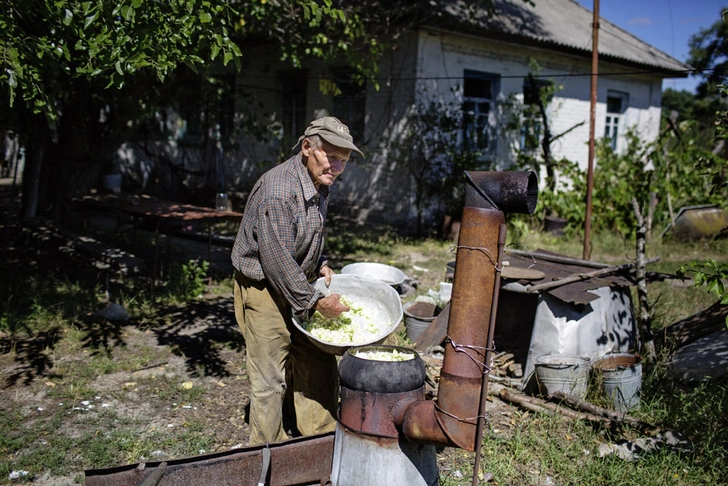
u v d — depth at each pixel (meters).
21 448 3.67
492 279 2.59
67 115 9.24
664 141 12.66
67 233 7.94
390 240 10.93
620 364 4.61
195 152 15.64
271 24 7.84
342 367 2.86
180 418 4.16
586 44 15.45
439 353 5.31
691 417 4.13
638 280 5.11
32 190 9.51
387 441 2.73
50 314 5.95
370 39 8.84
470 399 2.58
